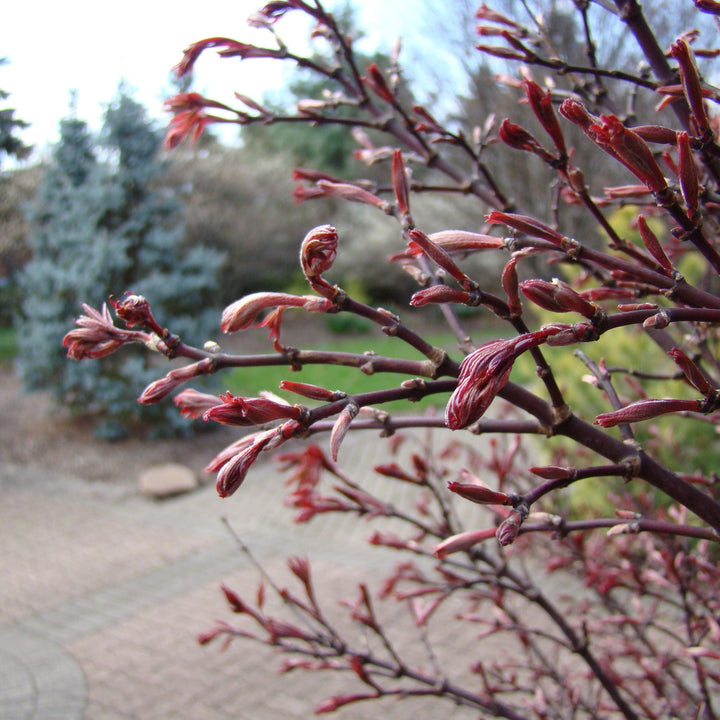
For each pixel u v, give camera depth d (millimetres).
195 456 9242
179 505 7602
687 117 1165
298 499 1626
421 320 19484
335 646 1660
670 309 715
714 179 1149
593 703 2363
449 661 4070
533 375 5809
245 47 1350
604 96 1519
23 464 8992
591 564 2266
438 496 1729
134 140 9844
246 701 4023
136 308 945
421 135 1675
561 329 681
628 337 4828
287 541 6383
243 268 18281
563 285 688
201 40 1312
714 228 1397
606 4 1245
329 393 841
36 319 9969
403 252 1145
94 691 4191
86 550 6441
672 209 717
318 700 3965
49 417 10719
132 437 9891
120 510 7516
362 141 1780
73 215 9781
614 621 2031
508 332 17188
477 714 3643
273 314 984
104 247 9469
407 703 3789
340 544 6230
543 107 944
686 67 753
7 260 12195
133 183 9844
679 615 2863
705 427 4121
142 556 6246
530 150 996
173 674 4332
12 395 12195
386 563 5730
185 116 1462
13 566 6117
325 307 889
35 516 7344
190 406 987
